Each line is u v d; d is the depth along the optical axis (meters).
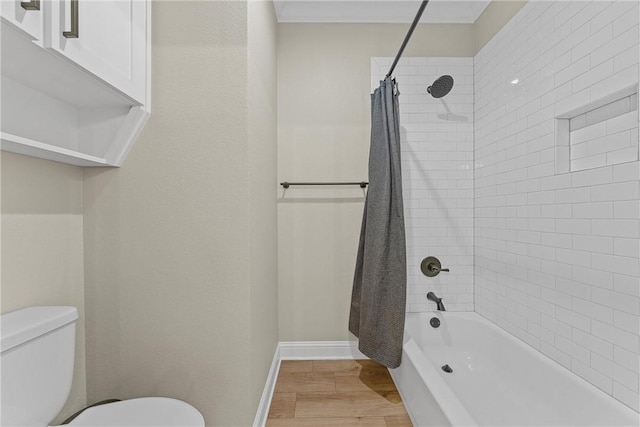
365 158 2.38
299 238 2.36
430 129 2.40
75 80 1.04
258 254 1.55
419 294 2.41
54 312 1.07
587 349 1.40
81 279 1.35
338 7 2.35
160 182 1.34
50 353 1.02
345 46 2.39
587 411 1.33
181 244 1.35
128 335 1.36
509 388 1.82
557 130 1.59
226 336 1.35
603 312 1.32
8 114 1.01
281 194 2.36
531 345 1.78
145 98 1.30
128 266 1.36
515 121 1.92
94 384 1.37
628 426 1.16
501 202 2.06
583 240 1.42
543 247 1.68
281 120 2.37
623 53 1.23
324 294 2.37
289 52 2.38
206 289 1.35
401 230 1.77
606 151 1.38
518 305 1.89
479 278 2.34
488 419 1.58
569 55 1.50
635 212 1.19
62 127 1.22
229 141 1.34
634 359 1.20
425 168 2.40
